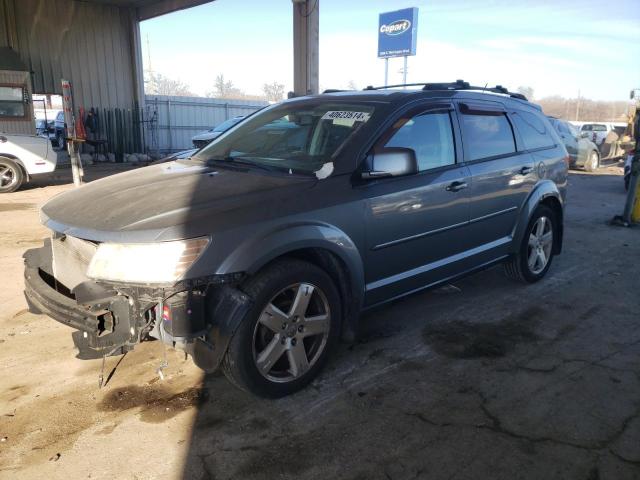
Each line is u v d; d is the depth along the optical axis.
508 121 4.86
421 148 3.89
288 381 3.17
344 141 3.56
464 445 2.79
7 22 17.97
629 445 2.80
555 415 3.07
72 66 19.69
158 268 2.65
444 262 4.14
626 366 3.67
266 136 4.05
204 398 3.19
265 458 2.67
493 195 4.48
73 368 3.52
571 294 5.11
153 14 20.16
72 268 3.17
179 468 2.59
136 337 2.73
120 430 2.87
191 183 3.32
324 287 3.22
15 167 11.22
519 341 4.05
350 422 2.97
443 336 4.12
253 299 2.88
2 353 3.70
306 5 11.39
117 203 3.08
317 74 11.80
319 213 3.19
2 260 5.90
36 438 2.79
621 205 10.60
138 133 21.62
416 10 21.16
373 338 4.07
